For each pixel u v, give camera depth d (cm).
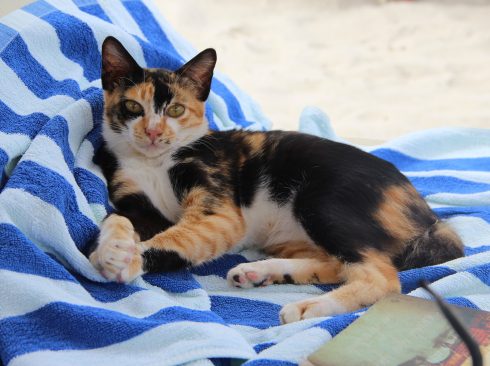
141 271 141
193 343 132
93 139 150
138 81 149
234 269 145
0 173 141
